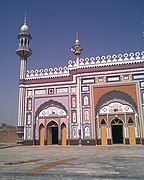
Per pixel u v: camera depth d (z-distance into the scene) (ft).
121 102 39.11
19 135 42.42
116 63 40.45
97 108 40.01
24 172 12.42
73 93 42.01
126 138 37.58
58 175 11.62
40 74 44.78
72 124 40.45
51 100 43.01
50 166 14.73
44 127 42.55
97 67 41.32
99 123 39.45
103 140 38.60
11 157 21.93
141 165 15.16
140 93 38.24
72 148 33.01
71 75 42.98
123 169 13.41
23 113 43.45
